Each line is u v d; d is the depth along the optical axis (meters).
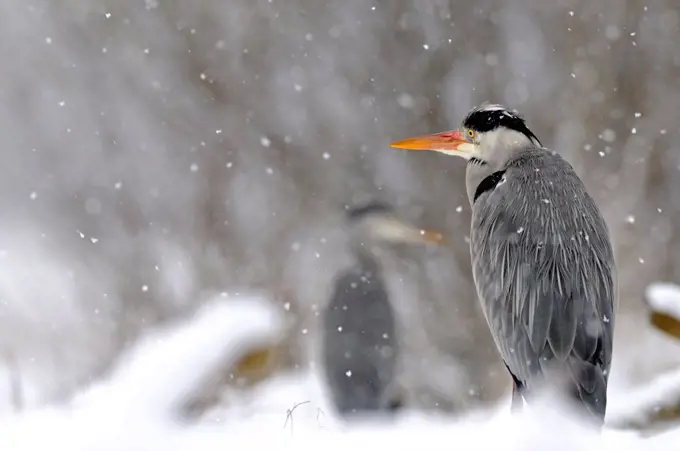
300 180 19.89
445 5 19.77
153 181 20.94
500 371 15.59
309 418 7.55
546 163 7.14
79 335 15.88
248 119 20.58
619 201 18.27
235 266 19.06
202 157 20.53
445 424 6.36
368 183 19.20
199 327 7.52
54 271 19.38
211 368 7.09
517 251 6.64
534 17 19.61
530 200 6.80
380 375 10.79
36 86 22.86
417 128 19.53
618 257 17.61
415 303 16.48
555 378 6.15
